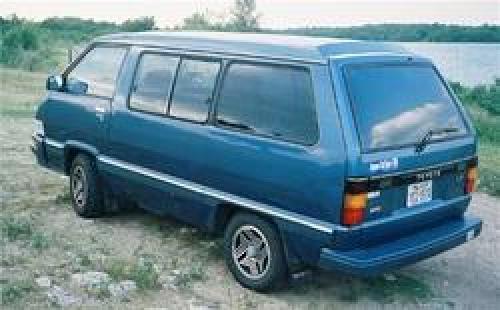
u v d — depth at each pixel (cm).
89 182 752
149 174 675
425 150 570
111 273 609
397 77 580
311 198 536
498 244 789
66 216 775
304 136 544
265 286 591
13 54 3064
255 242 597
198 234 734
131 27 4094
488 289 655
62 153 783
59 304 548
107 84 735
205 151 616
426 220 590
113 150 719
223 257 676
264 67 586
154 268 633
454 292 643
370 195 526
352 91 538
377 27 4722
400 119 562
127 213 794
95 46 776
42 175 946
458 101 634
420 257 567
